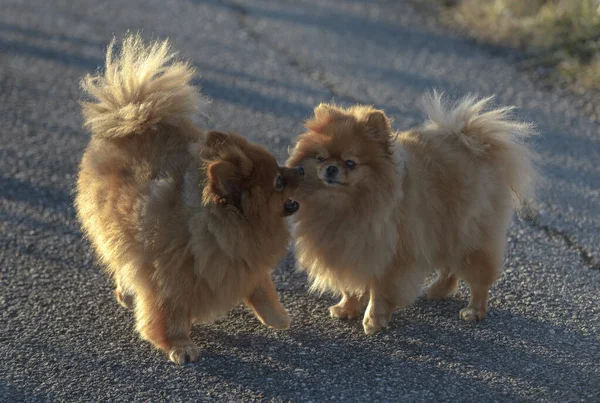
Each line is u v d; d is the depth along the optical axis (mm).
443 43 10914
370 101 8812
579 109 8445
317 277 4859
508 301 5016
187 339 4406
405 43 11008
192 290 4246
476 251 4781
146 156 4387
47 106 9133
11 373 4203
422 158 4758
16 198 6699
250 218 4168
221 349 4473
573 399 3893
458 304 5055
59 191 6852
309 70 10039
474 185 4715
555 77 9359
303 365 4281
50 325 4742
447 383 4062
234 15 12875
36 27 12422
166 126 4539
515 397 3920
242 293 4379
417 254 4664
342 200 4516
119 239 4328
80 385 4094
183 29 12078
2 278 5336
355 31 11695
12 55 11008
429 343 4516
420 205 4648
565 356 4312
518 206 5363
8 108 9039
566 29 10305
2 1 14258
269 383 4090
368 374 4172
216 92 9320
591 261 5520
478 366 4230
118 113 4477
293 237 4820
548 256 5621
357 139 4480
